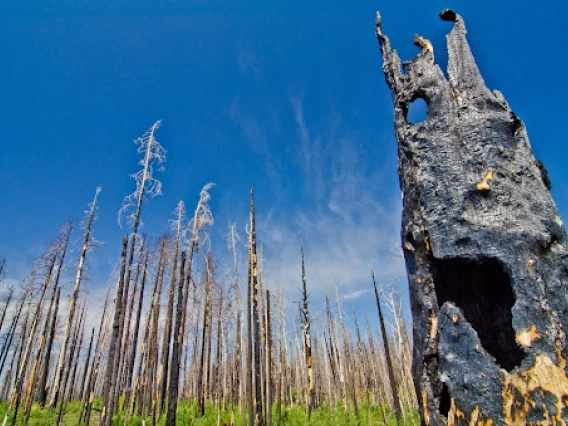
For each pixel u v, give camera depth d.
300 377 38.25
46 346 23.30
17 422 18.14
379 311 18.78
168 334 19.62
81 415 18.83
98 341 23.75
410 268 3.93
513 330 3.27
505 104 3.91
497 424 2.77
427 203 3.72
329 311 29.97
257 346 14.52
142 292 23.44
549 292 3.05
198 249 15.01
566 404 2.62
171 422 11.34
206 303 23.03
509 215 3.31
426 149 3.96
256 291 15.23
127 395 22.02
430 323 3.56
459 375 3.07
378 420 20.55
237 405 23.36
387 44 5.14
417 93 4.34
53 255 20.56
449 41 4.46
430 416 3.28
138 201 12.77
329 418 21.31
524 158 3.63
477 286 3.70
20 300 23.61
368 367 38.12
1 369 24.52
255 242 15.78
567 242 3.35
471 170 3.58
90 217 20.64
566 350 2.83
